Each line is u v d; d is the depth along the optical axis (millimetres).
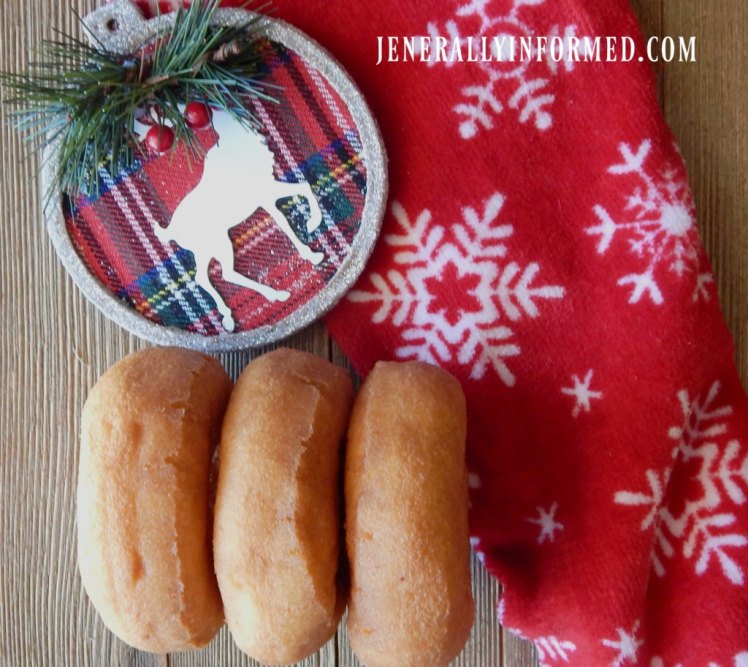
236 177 328
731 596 333
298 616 270
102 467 278
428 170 332
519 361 333
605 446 329
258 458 273
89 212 331
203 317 332
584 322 330
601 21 322
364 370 338
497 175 331
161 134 311
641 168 322
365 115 322
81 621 358
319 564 271
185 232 330
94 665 356
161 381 286
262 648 273
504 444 335
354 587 278
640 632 330
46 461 355
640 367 326
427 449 279
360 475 278
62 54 316
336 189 327
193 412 285
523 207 330
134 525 275
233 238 330
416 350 336
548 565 334
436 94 331
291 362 292
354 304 337
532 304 332
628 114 322
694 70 338
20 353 355
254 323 332
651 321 324
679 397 324
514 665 351
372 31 331
